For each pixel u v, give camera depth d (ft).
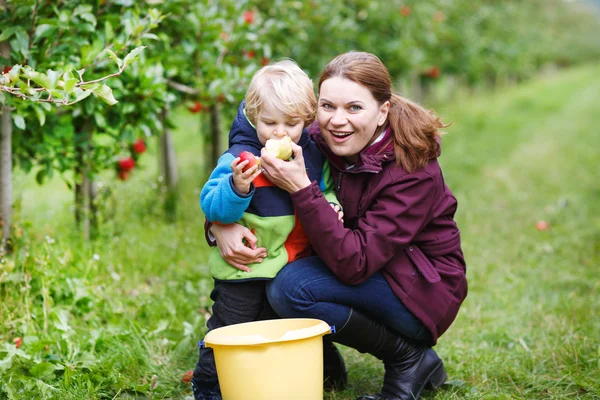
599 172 28.32
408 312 7.67
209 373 7.84
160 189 16.42
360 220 7.48
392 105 7.70
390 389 7.96
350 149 7.35
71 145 11.97
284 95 7.06
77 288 10.21
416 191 7.44
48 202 19.58
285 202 7.42
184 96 14.74
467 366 9.29
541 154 34.19
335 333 7.59
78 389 7.88
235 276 7.43
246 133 7.50
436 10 38.29
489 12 54.08
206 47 13.84
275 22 15.94
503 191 24.61
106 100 7.33
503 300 12.39
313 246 7.30
